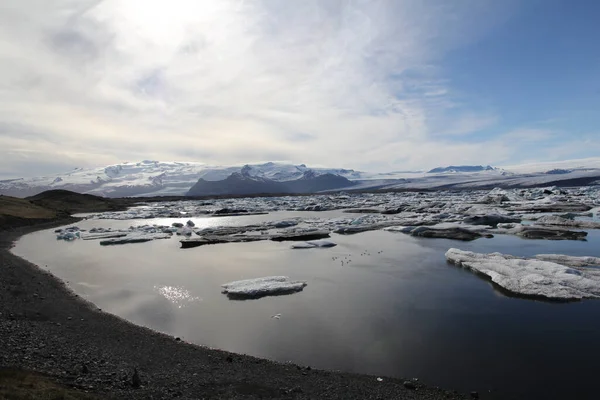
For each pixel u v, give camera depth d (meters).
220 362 14.72
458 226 51.97
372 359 15.45
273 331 18.39
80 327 17.84
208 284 26.94
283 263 33.88
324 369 14.62
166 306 22.11
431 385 13.39
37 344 14.52
